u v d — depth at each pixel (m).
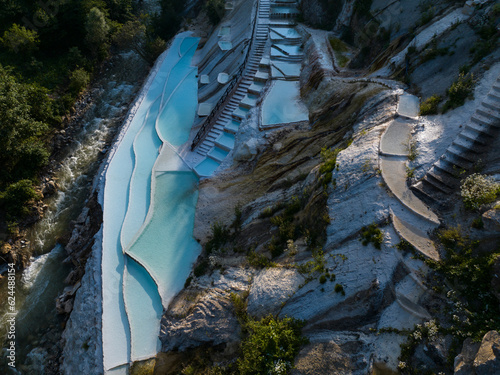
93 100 32.16
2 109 22.59
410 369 10.46
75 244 20.91
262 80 26.61
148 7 46.44
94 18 32.72
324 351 11.67
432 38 18.55
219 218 19.48
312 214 15.19
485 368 8.75
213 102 28.00
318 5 29.23
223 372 13.27
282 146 20.70
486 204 11.93
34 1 34.47
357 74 22.20
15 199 22.23
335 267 13.07
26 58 32.06
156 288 17.48
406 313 11.26
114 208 21.23
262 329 12.45
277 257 15.41
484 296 10.50
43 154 25.12
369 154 15.05
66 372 15.95
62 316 18.39
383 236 12.64
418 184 13.71
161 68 32.88
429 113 16.08
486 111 14.32
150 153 24.86
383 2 23.72
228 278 16.03
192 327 14.91
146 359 15.11
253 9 32.66
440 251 11.95
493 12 16.78
